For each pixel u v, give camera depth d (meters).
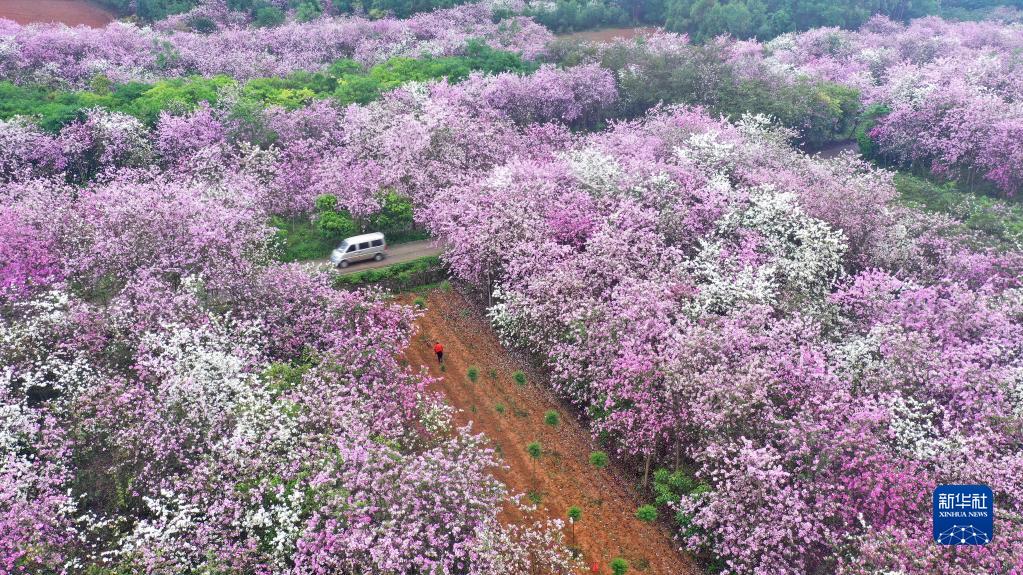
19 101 50.88
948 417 22.56
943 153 56.25
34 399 25.97
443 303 37.84
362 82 59.31
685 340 24.11
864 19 112.31
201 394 22.20
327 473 19.17
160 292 28.36
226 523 19.41
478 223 36.06
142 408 22.62
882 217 36.91
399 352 28.53
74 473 22.39
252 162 44.50
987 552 17.44
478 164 47.09
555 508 24.48
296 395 22.84
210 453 21.62
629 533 23.45
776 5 113.00
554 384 29.98
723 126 51.75
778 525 19.25
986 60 70.81
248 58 71.88
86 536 20.08
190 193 34.97
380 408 23.92
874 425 21.83
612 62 69.50
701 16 106.94
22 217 32.34
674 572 21.95
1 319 27.39
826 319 29.23
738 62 73.19
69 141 45.03
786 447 21.20
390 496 18.55
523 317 30.09
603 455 25.73
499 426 28.48
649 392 23.77
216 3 92.25
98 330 26.58
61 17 92.38
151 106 50.12
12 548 17.97
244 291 28.94
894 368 24.72
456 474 19.95
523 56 76.06
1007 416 22.03
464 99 56.06
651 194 37.34
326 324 28.09
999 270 33.44
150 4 92.50
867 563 18.53
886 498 19.70
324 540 18.53
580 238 36.50
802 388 24.08
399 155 45.31
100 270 30.27
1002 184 51.47
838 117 70.06
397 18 99.31
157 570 17.59
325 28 84.62
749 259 32.47
